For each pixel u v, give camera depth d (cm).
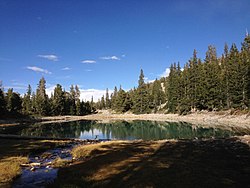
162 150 2330
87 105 16338
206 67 9031
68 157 2319
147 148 2488
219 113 7538
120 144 2834
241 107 6850
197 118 8100
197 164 1703
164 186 1279
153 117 10744
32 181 1524
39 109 12138
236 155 1939
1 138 3597
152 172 1539
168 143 2758
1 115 9144
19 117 10075
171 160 1856
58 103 13338
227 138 2917
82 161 2008
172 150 2302
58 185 1384
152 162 1806
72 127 6956
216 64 9588
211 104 8188
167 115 10506
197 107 9169
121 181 1401
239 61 7225
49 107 12650
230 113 6969
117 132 5475
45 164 1973
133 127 6706
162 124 7238
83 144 3189
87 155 2316
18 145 2867
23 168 1853
